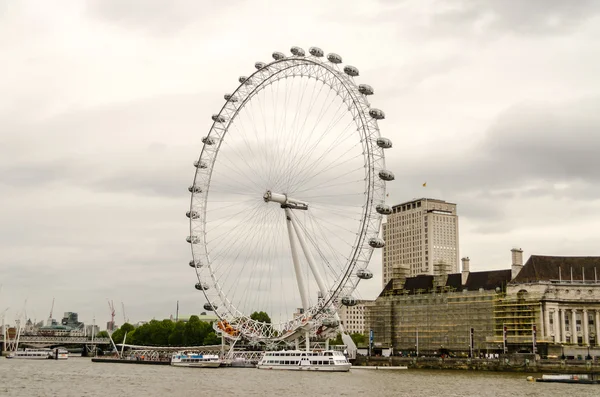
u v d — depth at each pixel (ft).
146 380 572.10
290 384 530.27
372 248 630.74
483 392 476.95
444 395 455.22
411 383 544.21
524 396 452.76
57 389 491.31
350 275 629.92
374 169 633.61
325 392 469.16
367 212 629.51
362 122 634.84
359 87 639.35
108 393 462.19
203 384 530.68
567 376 593.01
